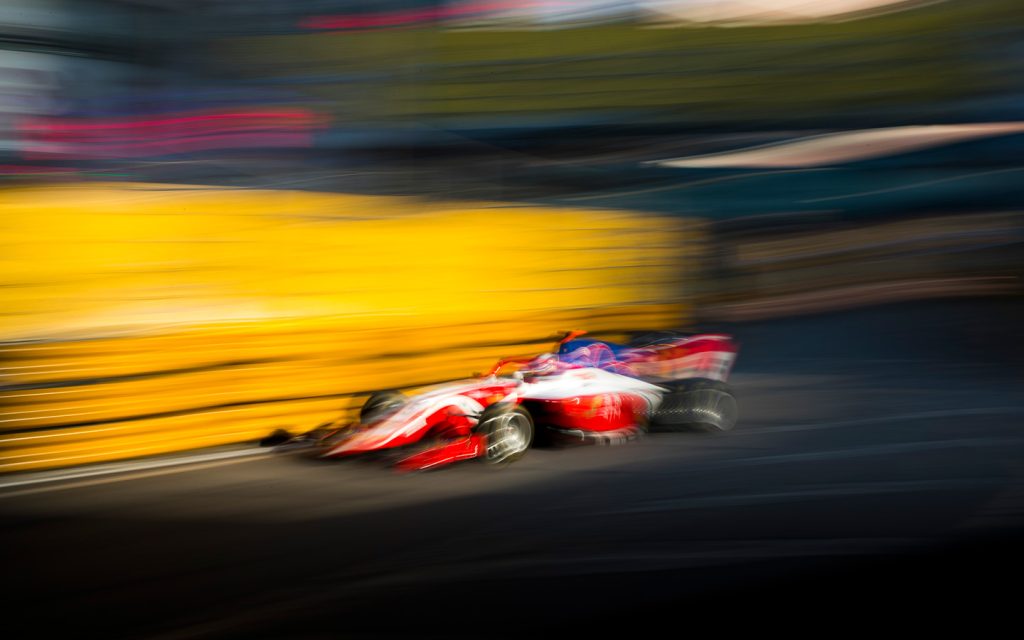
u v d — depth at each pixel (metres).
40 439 8.12
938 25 29.47
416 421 8.61
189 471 8.39
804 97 28.50
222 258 9.09
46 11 11.63
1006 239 22.25
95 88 12.07
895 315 19.02
